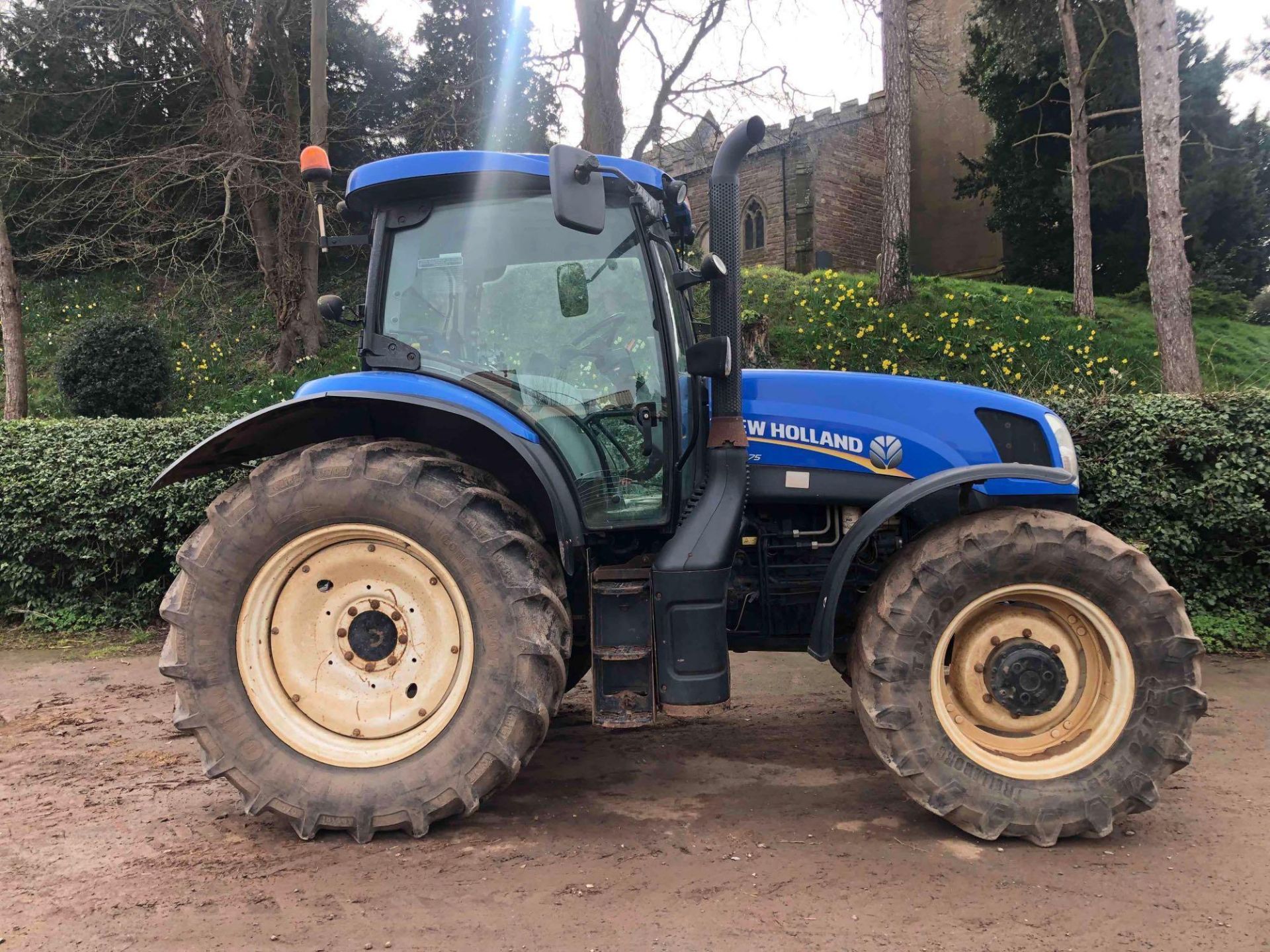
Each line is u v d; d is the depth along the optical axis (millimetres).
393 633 3059
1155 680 2869
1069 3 15375
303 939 2299
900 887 2572
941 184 26781
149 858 2814
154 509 6504
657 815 3156
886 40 14250
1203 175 18484
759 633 3693
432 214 3316
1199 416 5680
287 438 3447
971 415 3488
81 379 12805
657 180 3453
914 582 2955
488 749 2898
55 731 4285
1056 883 2598
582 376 3307
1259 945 2242
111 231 14617
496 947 2256
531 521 3148
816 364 11594
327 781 2934
